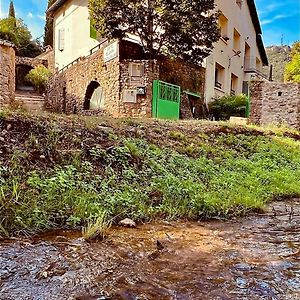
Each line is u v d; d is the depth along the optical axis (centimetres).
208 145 877
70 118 720
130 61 1366
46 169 478
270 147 1047
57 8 2383
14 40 3012
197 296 249
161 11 1344
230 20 2097
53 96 2162
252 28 2700
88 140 602
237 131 1102
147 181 555
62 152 525
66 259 301
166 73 1500
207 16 1472
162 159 659
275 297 251
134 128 795
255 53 2859
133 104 1365
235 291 259
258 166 848
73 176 483
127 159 596
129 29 1395
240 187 642
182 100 1553
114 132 700
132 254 327
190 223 457
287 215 527
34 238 350
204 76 1727
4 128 537
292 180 790
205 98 1739
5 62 1135
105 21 1367
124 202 465
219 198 543
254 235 413
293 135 1334
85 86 1680
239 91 2389
